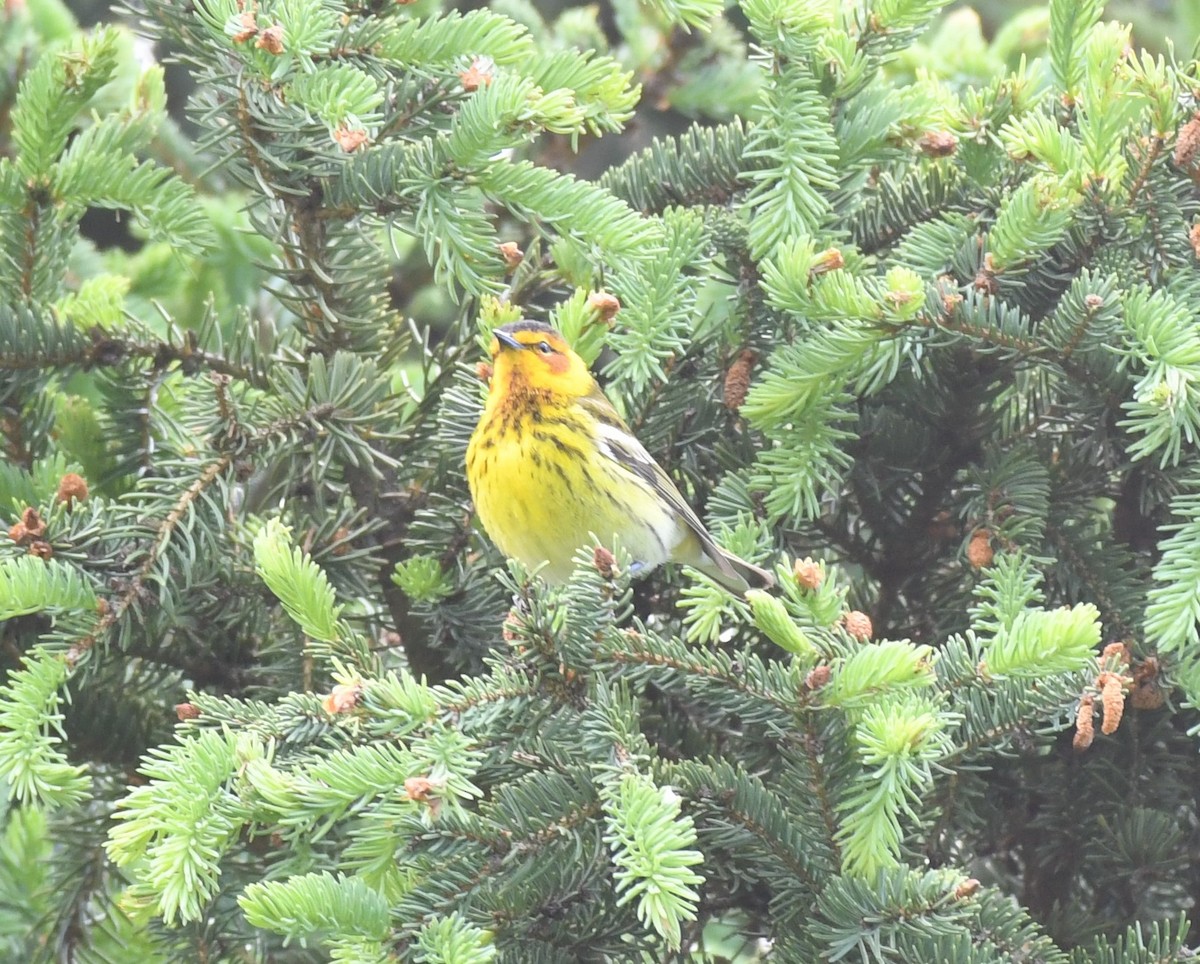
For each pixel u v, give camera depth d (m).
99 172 5.77
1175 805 5.38
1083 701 4.16
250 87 4.98
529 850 4.25
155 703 5.66
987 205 5.98
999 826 5.51
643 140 10.36
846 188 6.07
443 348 6.17
